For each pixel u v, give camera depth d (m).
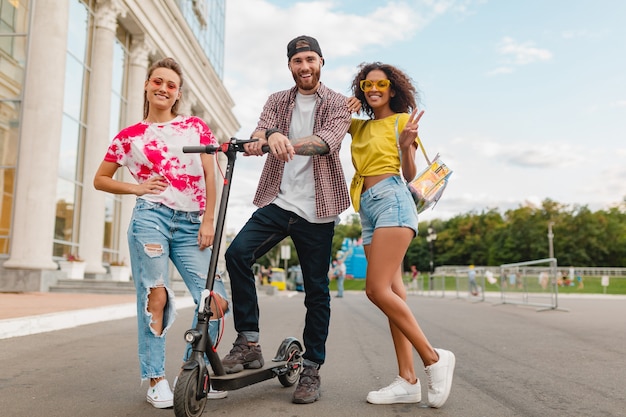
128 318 8.30
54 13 12.66
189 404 2.41
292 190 3.32
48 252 12.45
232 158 2.83
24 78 12.66
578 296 26.97
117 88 17.66
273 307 13.29
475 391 3.42
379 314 10.65
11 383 3.49
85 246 14.94
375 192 3.11
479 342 6.10
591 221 72.94
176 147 3.12
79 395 3.17
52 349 5.00
